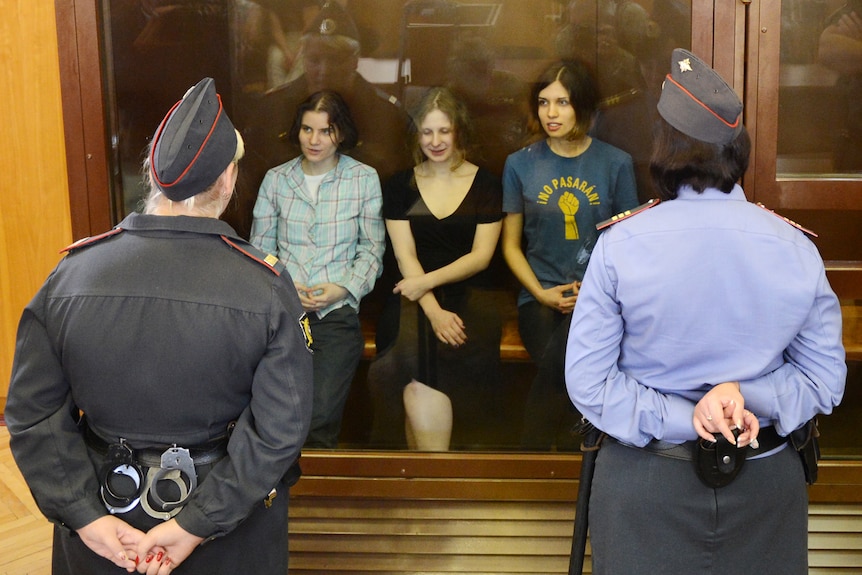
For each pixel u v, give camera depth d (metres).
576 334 1.65
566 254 2.43
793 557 1.66
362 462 2.49
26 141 3.39
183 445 1.53
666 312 1.58
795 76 2.29
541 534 2.44
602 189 2.38
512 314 2.47
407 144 2.39
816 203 2.33
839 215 2.35
